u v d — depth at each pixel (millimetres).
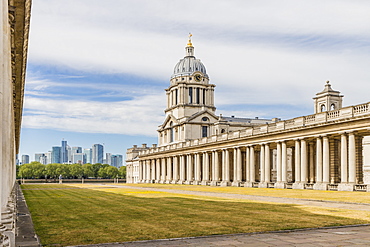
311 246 14078
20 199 39375
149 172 139125
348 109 52406
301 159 61031
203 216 22734
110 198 41344
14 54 26047
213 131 123812
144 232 17141
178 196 43875
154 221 20688
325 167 55969
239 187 71875
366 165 68750
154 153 130875
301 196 39375
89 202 35406
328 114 56250
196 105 128250
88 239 15586
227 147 84562
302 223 19344
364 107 50094
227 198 39250
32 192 57875
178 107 128375
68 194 51250
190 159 104688
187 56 139000
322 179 57594
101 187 83688
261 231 17094
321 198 35875
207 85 131250
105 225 19391
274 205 29875
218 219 21250
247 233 16719
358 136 54531
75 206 30938
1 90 13680
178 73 135375
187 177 105688
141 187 81938
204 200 36406
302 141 61250
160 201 35688
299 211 25141
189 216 22797
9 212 14711
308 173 69000
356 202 31000
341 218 21203
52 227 18844
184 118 123125
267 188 64125
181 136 123562
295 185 60812
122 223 20078
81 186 92125
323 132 56656
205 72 137125
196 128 122250
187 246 14227
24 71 31266
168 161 119938
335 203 31344
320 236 16016
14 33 23141
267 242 14844
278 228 17859
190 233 16766
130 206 30391
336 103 73312
